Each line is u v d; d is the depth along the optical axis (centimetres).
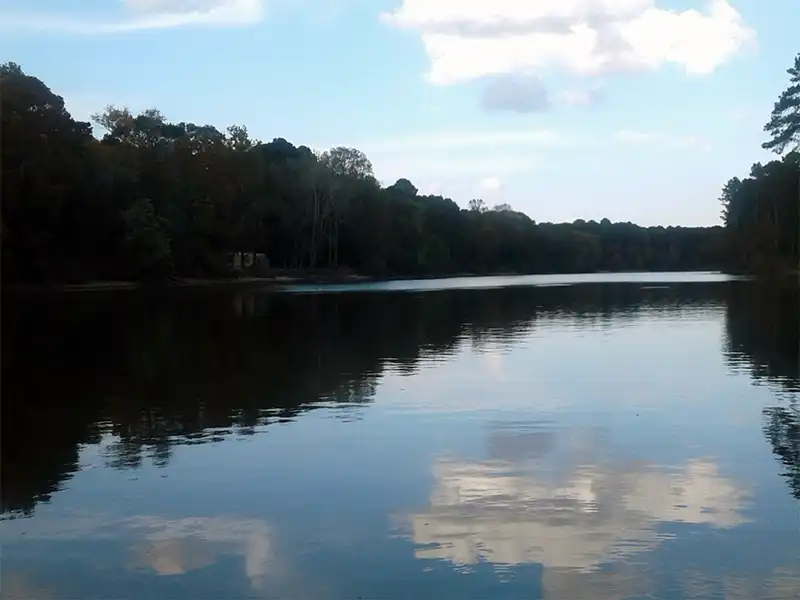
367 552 774
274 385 1706
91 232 7656
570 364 1992
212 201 9019
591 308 4175
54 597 698
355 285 8638
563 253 15650
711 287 6688
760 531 809
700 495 920
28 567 756
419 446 1159
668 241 16725
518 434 1227
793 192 8912
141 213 7706
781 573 716
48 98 7756
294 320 3550
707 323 3141
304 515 874
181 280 8506
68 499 941
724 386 1639
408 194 14200
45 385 1756
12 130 6644
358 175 11188
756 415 1345
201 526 848
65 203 7225
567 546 779
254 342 2591
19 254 6894
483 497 923
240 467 1062
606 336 2688
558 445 1155
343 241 11106
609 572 723
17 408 1493
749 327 2938
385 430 1262
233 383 1744
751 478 983
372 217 11125
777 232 9138
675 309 3994
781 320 3216
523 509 880
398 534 816
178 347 2459
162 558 770
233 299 5541
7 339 2750
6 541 816
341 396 1566
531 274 14875
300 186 10475
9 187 6606
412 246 12275
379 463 1070
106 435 1260
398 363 2038
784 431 1225
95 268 7819
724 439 1179
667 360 2048
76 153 7631
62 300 5438
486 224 14825
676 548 771
